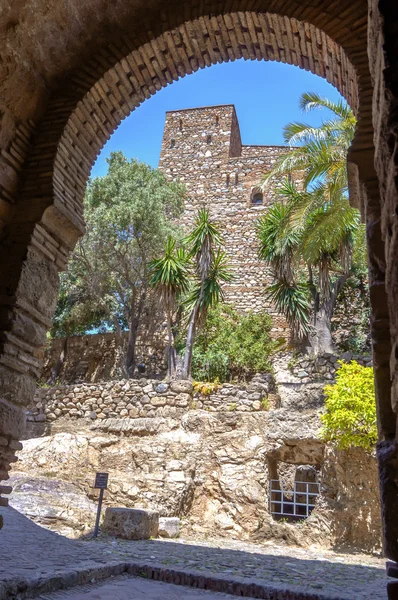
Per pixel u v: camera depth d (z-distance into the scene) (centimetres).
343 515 876
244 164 2184
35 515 760
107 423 1146
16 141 446
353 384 923
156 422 1106
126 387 1204
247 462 977
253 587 478
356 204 399
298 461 998
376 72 222
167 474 968
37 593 379
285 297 1308
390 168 187
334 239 1198
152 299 1767
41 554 506
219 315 1595
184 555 641
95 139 508
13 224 432
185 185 2158
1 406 386
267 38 488
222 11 463
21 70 441
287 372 1187
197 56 511
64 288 1786
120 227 1644
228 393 1143
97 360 1781
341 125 1098
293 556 728
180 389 1159
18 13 415
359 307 1591
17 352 404
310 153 1104
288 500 1155
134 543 714
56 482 948
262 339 1484
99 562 517
